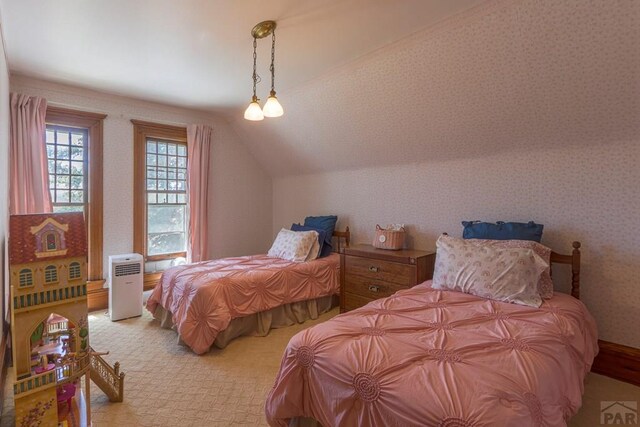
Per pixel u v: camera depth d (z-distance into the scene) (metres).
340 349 1.44
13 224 1.53
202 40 2.41
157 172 4.04
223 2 1.96
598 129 2.27
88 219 3.54
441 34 2.24
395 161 3.58
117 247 3.71
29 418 1.50
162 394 2.03
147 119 3.89
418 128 3.04
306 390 1.49
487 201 2.92
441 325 1.71
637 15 1.71
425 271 2.99
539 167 2.62
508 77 2.28
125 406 1.90
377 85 2.85
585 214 2.40
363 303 3.28
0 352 1.98
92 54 2.65
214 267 3.24
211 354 2.59
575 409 1.43
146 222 3.95
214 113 4.37
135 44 2.48
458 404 1.06
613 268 2.30
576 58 2.00
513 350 1.42
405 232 3.49
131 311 3.38
